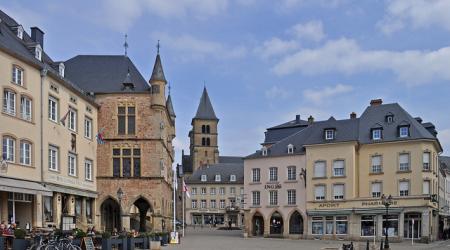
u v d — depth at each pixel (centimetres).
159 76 4516
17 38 3491
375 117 5641
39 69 3322
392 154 5306
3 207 2914
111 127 4472
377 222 5209
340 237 5378
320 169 5625
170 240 3922
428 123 5978
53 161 3525
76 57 4903
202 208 11450
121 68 4803
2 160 2848
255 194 6125
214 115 13625
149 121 4488
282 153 5984
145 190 4419
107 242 2617
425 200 5016
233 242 4356
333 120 5816
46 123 3384
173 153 6675
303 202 5712
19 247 2220
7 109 2966
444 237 5884
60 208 3581
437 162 5609
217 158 13488
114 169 4438
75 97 3941
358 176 5475
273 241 4750
